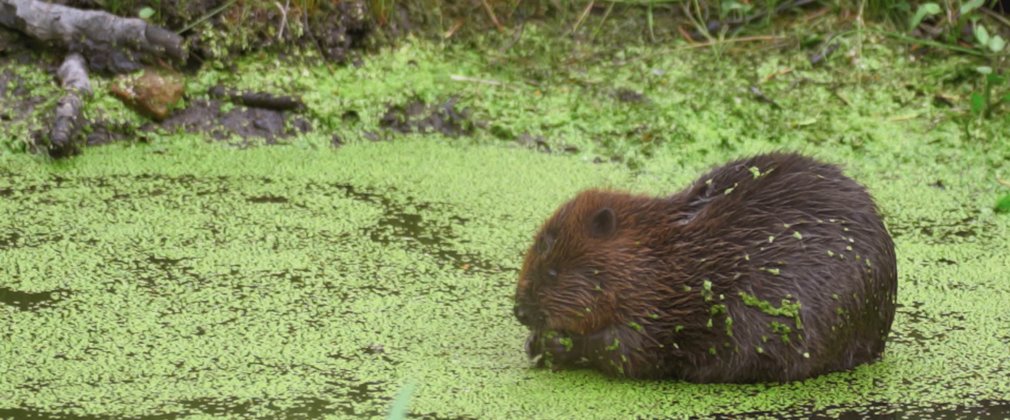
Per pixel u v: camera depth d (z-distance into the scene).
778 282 12.38
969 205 18.11
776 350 12.49
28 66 19.55
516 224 17.14
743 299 12.40
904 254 16.39
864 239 12.78
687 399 12.49
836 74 20.58
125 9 19.88
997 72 20.38
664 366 12.80
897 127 19.73
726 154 19.45
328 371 13.03
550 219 12.70
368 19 20.61
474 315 14.47
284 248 16.16
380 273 15.53
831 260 12.50
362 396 12.49
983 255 16.42
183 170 18.52
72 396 12.40
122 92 19.31
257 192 17.88
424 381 12.83
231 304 14.56
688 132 19.69
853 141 19.52
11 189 17.62
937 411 12.41
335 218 17.14
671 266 12.41
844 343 12.83
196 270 15.45
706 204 12.81
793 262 12.43
